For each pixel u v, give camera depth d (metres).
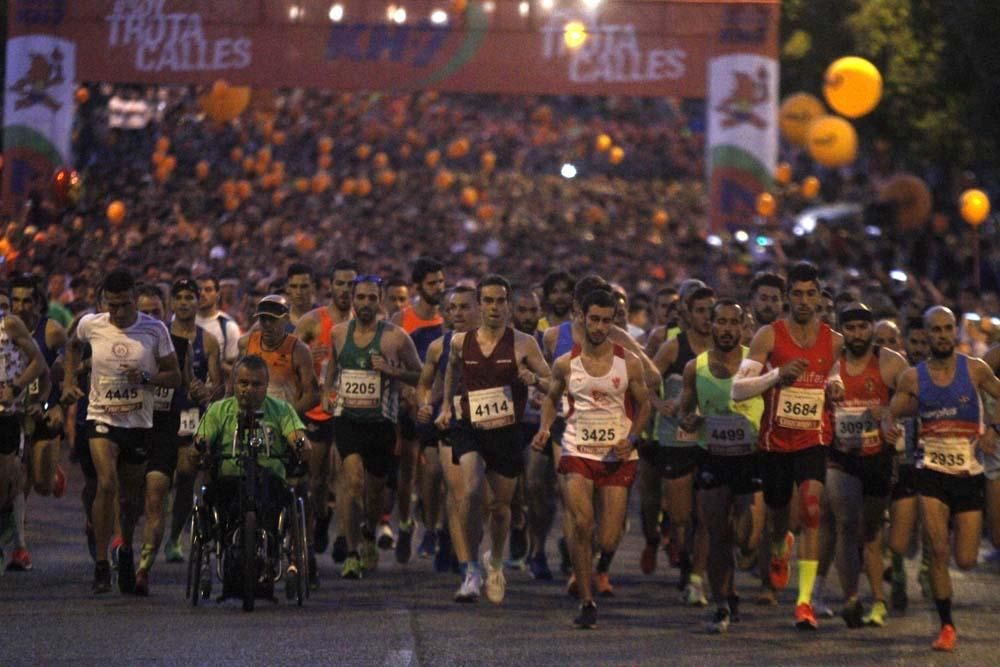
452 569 43.25
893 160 103.44
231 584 35.34
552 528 53.97
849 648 32.12
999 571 45.00
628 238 114.69
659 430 40.00
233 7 84.81
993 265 89.00
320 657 29.88
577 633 33.41
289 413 36.25
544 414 35.44
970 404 32.91
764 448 34.81
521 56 85.81
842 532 35.00
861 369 35.19
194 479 43.06
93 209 86.69
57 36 83.06
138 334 37.78
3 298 39.44
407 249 104.19
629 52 85.31
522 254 104.69
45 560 43.72
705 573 44.28
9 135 82.69
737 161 83.38
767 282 40.34
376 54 85.69
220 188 107.00
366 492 42.75
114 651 30.27
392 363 41.38
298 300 47.91
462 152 117.31
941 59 96.12
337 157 144.62
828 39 96.62
